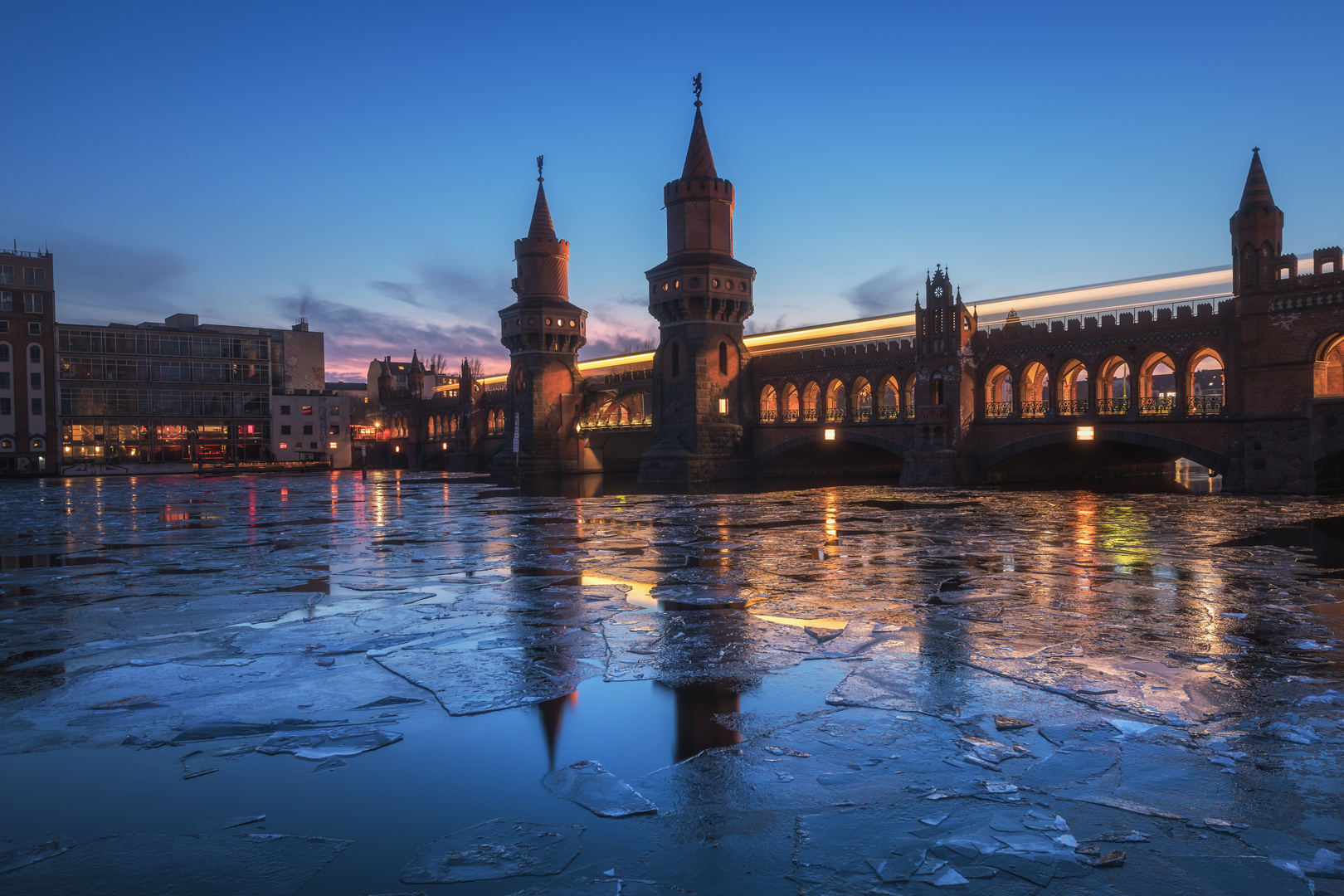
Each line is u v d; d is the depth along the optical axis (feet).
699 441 234.38
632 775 26.43
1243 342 146.20
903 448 202.28
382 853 21.53
